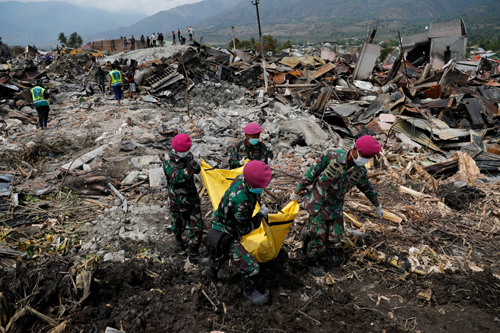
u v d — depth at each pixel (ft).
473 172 20.83
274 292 11.21
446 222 14.97
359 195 17.34
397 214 15.28
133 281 11.35
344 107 37.27
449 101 35.58
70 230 14.42
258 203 11.50
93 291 10.48
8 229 13.78
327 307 10.49
